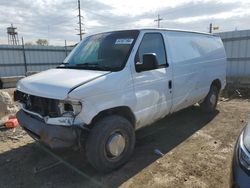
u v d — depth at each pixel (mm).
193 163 3814
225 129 5352
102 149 3395
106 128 3387
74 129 3162
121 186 3268
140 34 4043
